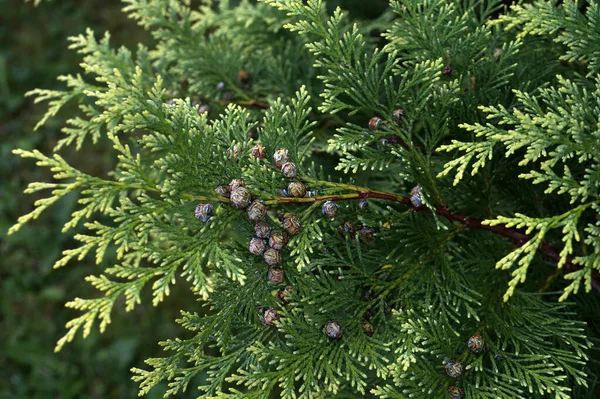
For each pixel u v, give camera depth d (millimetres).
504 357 541
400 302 557
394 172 650
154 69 758
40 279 1445
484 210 596
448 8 577
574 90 520
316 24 566
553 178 504
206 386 544
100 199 522
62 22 1892
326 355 539
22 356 1312
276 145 560
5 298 1413
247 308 560
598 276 598
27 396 1281
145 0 710
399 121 581
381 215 570
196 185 535
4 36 1873
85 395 1283
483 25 608
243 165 555
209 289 520
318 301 545
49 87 1769
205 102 698
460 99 583
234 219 550
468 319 566
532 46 619
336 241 568
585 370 591
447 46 593
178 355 541
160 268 523
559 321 551
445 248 608
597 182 504
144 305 1362
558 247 612
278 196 547
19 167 1615
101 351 1328
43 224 1519
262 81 699
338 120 697
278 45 736
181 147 529
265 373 526
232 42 761
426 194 560
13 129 1679
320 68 712
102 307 513
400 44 599
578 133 502
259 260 554
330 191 554
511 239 604
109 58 687
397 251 582
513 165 602
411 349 523
